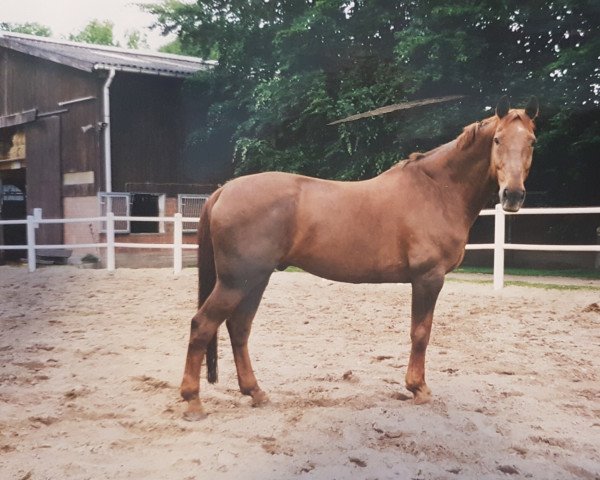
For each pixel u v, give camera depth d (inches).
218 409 159.9
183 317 294.5
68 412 157.5
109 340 242.2
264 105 570.9
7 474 120.9
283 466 123.4
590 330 261.3
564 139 462.6
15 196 863.7
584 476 122.0
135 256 645.9
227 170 707.4
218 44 652.1
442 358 213.0
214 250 153.3
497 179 159.8
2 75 733.9
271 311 314.5
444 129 473.1
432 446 133.8
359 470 122.0
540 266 594.9
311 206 155.3
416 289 161.2
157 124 665.0
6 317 295.4
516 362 207.6
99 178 627.2
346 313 308.8
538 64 471.5
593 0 391.9
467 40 437.4
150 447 134.6
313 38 546.0
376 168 493.7
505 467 123.6
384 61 519.5
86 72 637.3
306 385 179.6
